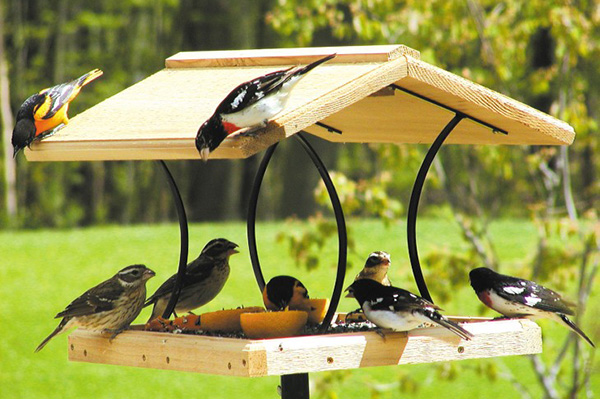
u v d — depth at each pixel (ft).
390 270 58.65
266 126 21.42
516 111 26.22
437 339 24.34
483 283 28.35
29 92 145.79
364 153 153.58
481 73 46.39
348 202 42.01
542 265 41.70
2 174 135.03
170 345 23.98
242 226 104.06
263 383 61.87
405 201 135.64
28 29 144.05
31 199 149.28
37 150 25.07
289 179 141.49
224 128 21.17
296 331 24.27
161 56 148.15
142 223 161.07
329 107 22.38
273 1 136.67
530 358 44.01
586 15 46.26
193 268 31.78
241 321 24.17
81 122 26.25
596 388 57.21
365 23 44.52
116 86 147.54
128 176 160.76
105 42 157.07
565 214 45.91
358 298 24.25
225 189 148.36
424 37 45.01
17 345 65.72
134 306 26.63
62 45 149.48
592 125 45.80
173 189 29.40
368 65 24.04
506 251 77.56
